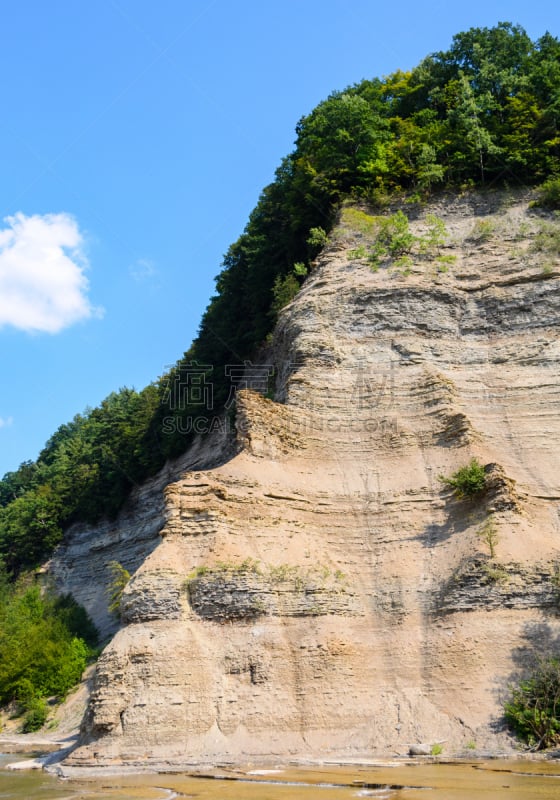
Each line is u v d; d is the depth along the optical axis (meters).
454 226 53.31
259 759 28.22
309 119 67.06
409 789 21.08
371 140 59.47
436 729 30.06
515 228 51.62
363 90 68.94
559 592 32.47
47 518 79.38
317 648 32.31
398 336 45.28
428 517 37.81
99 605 66.25
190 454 63.16
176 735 29.73
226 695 30.92
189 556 34.44
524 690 29.72
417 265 49.09
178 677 30.84
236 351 62.81
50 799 22.05
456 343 45.66
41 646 53.25
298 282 56.03
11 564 82.75
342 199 56.56
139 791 23.02
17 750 40.28
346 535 37.94
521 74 64.94
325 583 34.59
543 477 39.66
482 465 38.50
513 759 27.25
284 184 64.25
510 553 34.03
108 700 30.52
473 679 31.25
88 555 73.38
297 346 44.88
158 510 65.50
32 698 50.28
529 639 31.73
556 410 42.22
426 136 59.56
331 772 25.50
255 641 32.16
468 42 67.56
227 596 33.03
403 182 58.12
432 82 67.19
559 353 44.03
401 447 40.75
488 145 56.53
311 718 30.67
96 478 75.88
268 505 37.09
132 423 77.19
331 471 40.28
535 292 46.47
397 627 34.22
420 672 32.44
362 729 30.58
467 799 19.12
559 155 58.22
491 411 42.91
